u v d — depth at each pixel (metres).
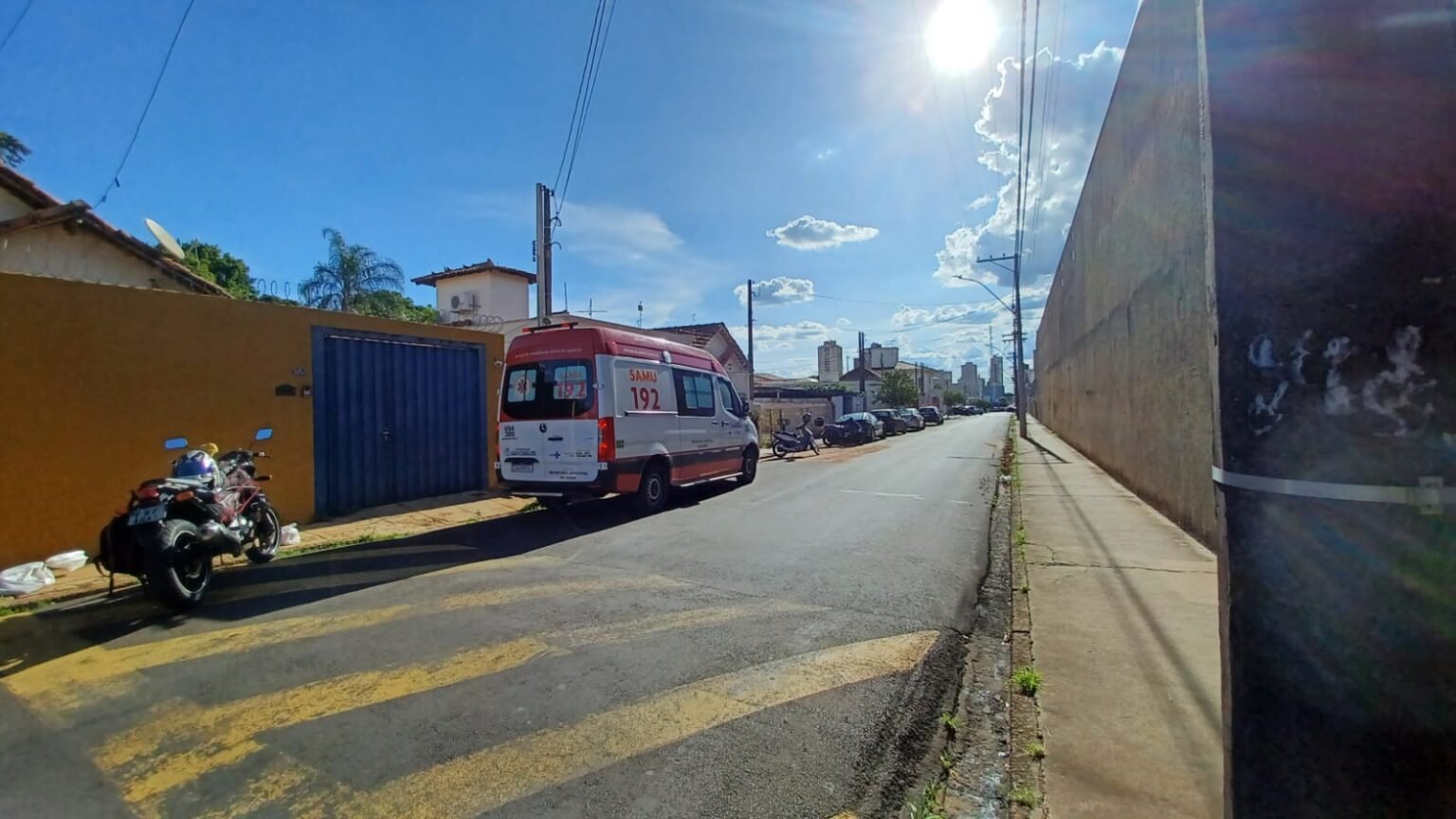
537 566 6.97
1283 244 1.41
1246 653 1.47
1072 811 2.78
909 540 8.30
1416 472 1.28
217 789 3.03
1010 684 4.18
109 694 4.00
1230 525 1.50
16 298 6.88
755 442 14.05
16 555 6.81
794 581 6.38
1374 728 1.33
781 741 3.45
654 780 3.09
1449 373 1.26
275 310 9.11
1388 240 1.31
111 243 11.50
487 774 3.13
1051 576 6.33
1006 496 12.38
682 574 6.60
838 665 4.40
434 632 4.98
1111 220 13.30
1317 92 1.38
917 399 65.69
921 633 5.02
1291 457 1.40
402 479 10.80
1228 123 1.49
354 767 3.19
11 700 3.96
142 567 5.47
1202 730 3.43
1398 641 1.31
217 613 5.50
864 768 3.23
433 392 11.29
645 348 10.48
